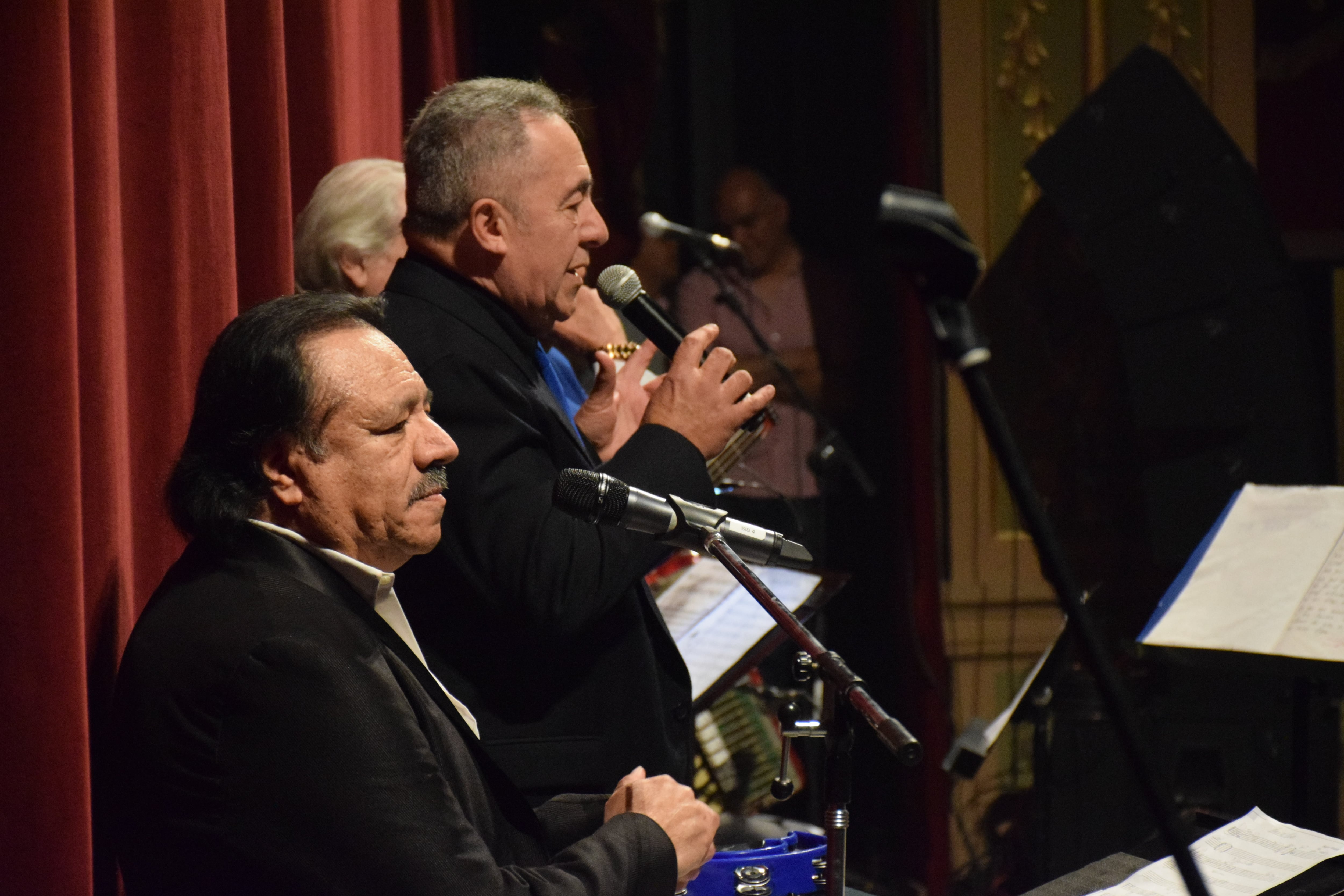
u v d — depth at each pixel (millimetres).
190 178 2664
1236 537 3238
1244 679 6375
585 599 2492
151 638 1977
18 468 2068
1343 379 7445
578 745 2613
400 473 2135
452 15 6809
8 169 2055
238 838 1884
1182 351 6594
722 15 7832
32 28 2062
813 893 2408
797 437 7641
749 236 7770
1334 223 7453
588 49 7781
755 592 2084
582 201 2730
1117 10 7328
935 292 1430
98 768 2199
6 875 2062
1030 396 7324
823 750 5152
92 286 2266
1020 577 7379
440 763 2162
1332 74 7410
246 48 3107
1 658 2064
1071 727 6258
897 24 7453
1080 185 6742
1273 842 2365
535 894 2014
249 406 2072
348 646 1982
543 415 2658
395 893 1890
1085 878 2336
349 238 3467
